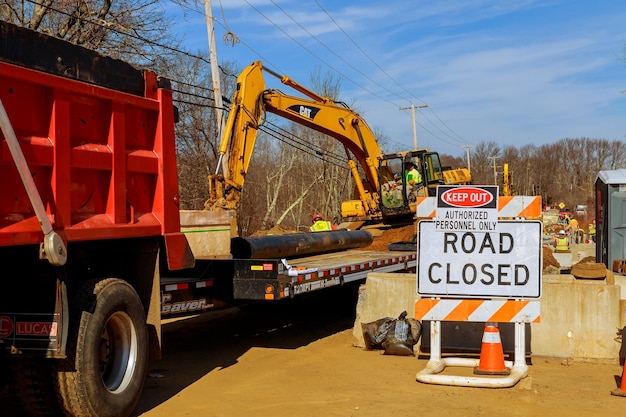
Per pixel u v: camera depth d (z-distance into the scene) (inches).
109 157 237.8
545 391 283.4
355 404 259.8
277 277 317.1
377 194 866.8
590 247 1111.6
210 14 746.2
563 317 349.1
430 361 315.0
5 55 193.8
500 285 299.4
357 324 379.9
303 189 1825.8
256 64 639.8
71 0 728.3
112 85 243.3
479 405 259.9
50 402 219.5
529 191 4362.7
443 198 305.3
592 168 5216.5
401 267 499.5
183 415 243.9
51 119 210.7
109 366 237.3
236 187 596.1
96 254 247.1
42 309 205.2
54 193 209.9
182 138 1216.8
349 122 813.2
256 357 348.8
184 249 277.0
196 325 454.0
